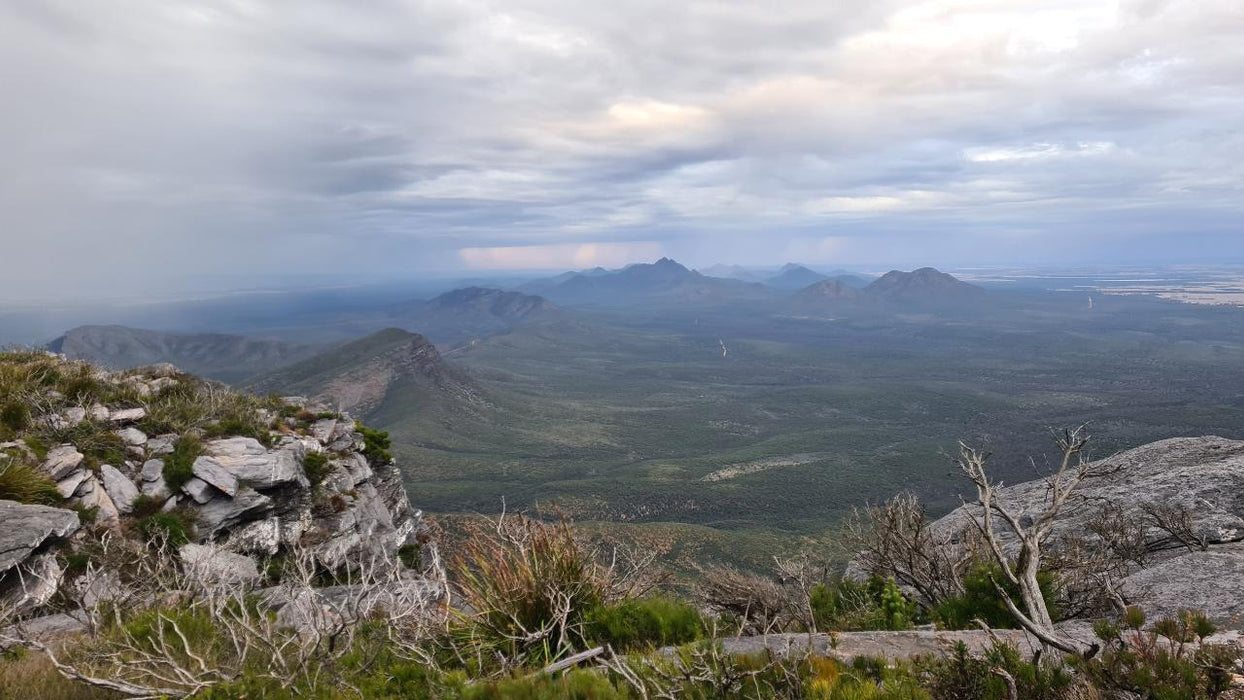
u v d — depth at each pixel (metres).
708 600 8.50
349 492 19.52
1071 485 6.05
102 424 15.96
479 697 4.89
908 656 5.41
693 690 4.82
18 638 7.11
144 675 6.38
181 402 18.64
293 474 17.47
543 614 6.58
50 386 16.78
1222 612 6.54
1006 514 5.99
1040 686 4.32
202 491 15.34
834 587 10.26
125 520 13.55
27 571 10.22
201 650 6.96
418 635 6.57
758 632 7.67
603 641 6.43
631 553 8.01
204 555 12.74
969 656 4.81
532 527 7.43
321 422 22.64
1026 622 4.88
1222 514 10.33
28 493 12.41
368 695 5.68
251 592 9.85
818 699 4.46
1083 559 8.59
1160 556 9.90
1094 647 4.31
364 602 7.82
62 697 6.19
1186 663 4.05
